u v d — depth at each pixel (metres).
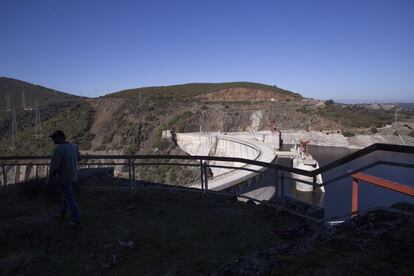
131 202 9.29
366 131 148.38
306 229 7.00
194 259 5.73
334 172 62.16
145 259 5.73
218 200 9.52
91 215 8.20
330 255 3.30
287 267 3.17
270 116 165.75
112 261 5.64
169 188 10.55
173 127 137.12
